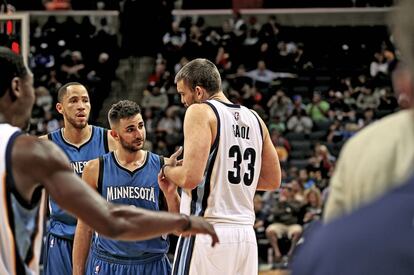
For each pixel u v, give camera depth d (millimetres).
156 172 8109
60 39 29438
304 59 29344
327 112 26344
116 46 29250
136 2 29078
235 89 27609
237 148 6926
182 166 6645
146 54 29250
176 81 7199
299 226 19047
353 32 30031
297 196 19828
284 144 24250
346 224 2178
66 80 27969
